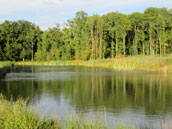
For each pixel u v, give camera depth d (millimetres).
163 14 74188
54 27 97188
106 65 63094
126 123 12922
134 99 19750
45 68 59875
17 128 8516
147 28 80000
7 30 88312
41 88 25891
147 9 79750
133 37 86938
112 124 12586
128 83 29094
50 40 93938
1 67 40406
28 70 53000
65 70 51906
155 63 46875
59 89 25172
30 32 94812
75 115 14398
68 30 94125
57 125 9570
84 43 83312
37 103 18031
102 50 79750
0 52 83188
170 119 13898
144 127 12375
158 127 12375
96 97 20672
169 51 75062
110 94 22062
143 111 15836
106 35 82188
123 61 54906
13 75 41000
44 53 90562
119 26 77438
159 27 75562
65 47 90312
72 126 9797
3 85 28344
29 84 29172
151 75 37312
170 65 44062
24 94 22203
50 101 18922
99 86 27078
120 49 82812
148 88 25062
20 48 89125
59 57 89375
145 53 84500
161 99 19625
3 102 11109
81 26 94188
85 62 73812
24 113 9367
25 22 103000
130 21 78500
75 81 31938
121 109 16375
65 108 16516
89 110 16031
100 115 14703
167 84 27625
